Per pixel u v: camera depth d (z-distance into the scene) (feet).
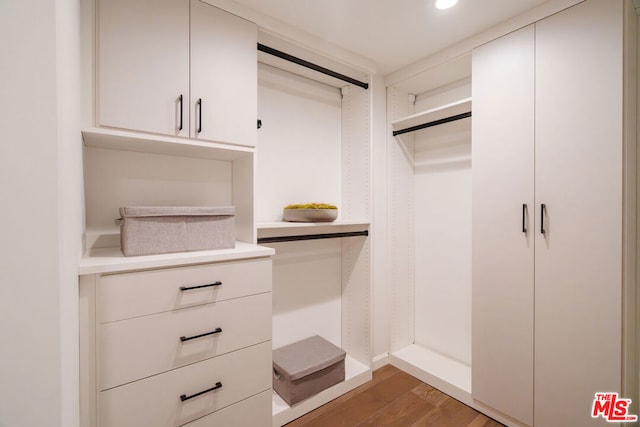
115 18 3.76
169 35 4.13
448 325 7.41
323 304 7.24
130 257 3.74
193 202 5.30
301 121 6.84
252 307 4.40
